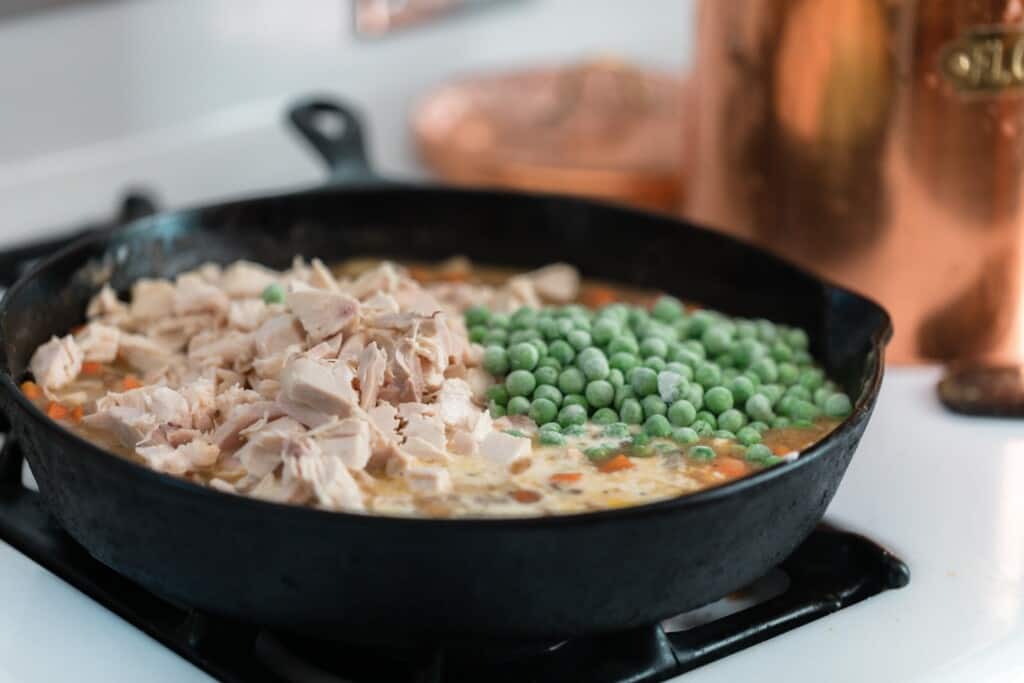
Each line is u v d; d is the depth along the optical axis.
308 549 0.56
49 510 0.64
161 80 0.94
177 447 0.63
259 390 0.66
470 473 0.62
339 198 0.79
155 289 0.75
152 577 0.60
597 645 0.62
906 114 0.77
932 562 0.68
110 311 0.74
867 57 0.77
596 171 0.93
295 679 0.62
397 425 0.64
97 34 0.91
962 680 0.63
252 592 0.58
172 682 0.61
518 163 0.95
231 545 0.57
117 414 0.65
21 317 0.69
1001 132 0.77
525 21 1.08
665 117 1.02
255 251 0.79
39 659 0.62
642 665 0.62
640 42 1.14
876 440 0.75
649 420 0.66
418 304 0.71
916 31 0.76
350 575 0.57
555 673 0.61
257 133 0.98
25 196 0.91
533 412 0.67
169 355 0.71
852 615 0.65
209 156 0.97
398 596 0.57
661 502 0.57
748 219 0.83
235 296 0.75
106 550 0.61
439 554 0.56
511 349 0.70
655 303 0.77
